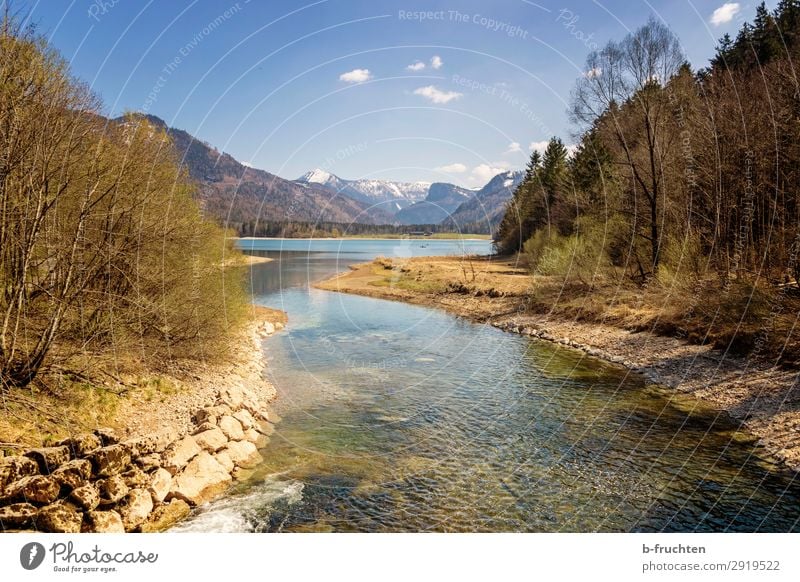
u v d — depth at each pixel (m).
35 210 11.96
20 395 11.50
